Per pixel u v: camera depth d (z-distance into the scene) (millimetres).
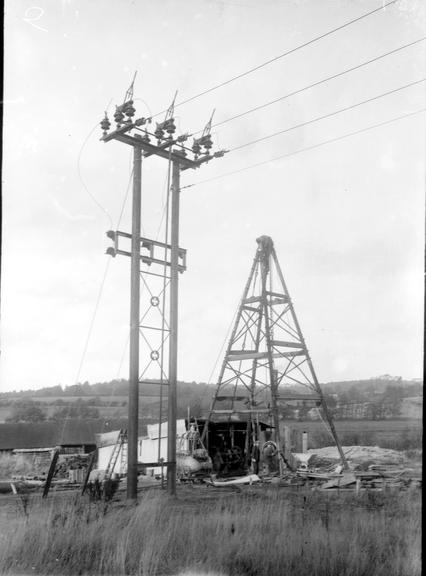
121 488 14031
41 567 8508
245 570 8781
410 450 16297
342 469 15758
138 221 12781
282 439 18438
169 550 9023
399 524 9305
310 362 17438
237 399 19000
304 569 8789
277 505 10359
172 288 13336
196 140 13664
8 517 9758
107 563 8461
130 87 12547
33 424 23422
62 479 18797
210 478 16188
